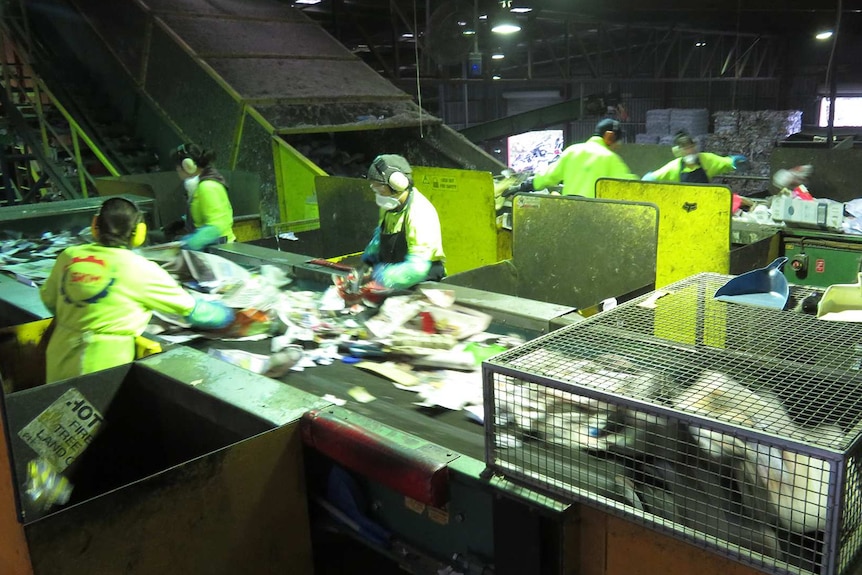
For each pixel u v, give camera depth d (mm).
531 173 5965
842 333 1477
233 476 1521
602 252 3344
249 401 1757
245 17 7680
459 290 2627
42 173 7500
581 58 13133
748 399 1184
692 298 1752
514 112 14406
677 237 4172
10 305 2844
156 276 2328
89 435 2008
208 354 2205
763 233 4215
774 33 9859
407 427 1691
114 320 2252
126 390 2070
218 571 1533
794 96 10812
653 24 8906
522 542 1337
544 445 1312
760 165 7793
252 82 6652
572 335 1538
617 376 1294
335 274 2920
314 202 5949
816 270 4148
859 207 4344
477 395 1840
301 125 6418
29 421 1896
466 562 1559
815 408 1152
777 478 1066
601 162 5059
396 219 3154
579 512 1282
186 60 6754
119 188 6016
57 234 4512
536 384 1296
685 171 5469
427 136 7488
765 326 1528
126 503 1342
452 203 4906
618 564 1252
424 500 1435
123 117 7836
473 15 6504
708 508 1132
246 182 6484
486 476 1376
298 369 2107
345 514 1756
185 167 4531
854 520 1039
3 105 7684
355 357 2182
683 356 1395
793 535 1063
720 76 10000
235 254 3459
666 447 1180
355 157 7574
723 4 7406
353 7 10016
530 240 3607
